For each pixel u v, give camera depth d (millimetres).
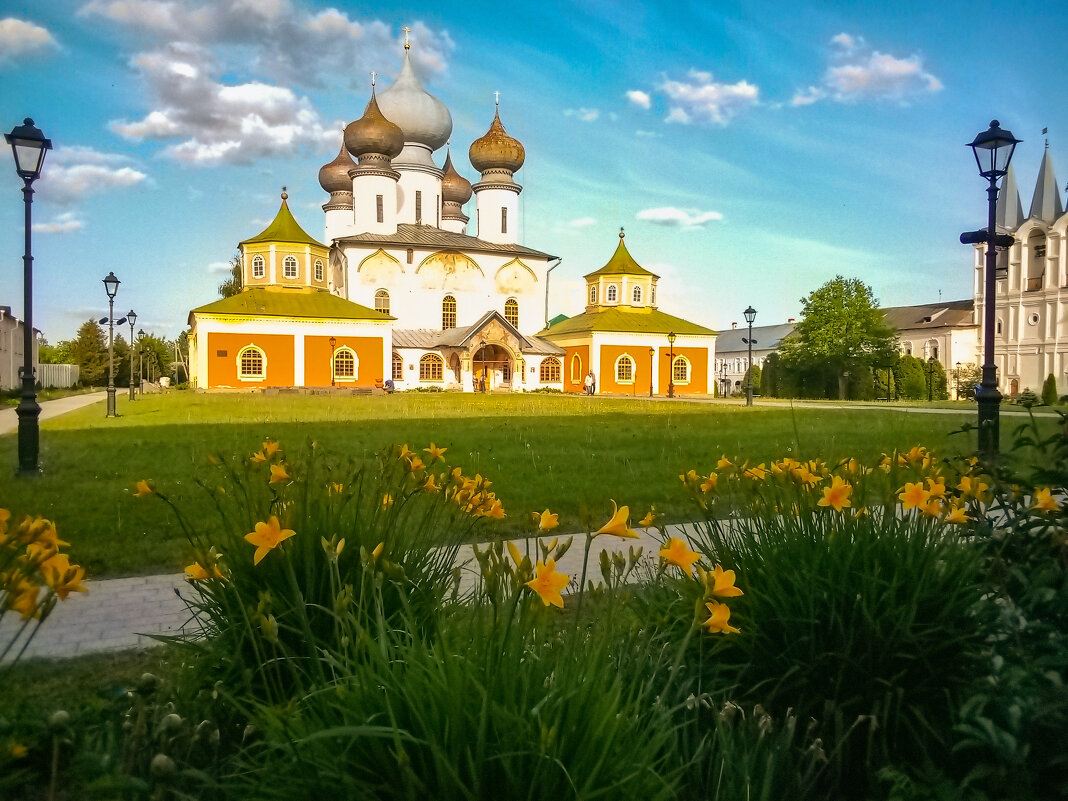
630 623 3123
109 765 2178
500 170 61844
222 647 3021
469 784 1812
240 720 2846
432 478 3775
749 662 2838
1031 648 2596
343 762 1884
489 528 6949
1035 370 61188
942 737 2580
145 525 7297
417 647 2199
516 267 60094
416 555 3486
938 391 57750
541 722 1753
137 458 12281
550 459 12125
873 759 2658
